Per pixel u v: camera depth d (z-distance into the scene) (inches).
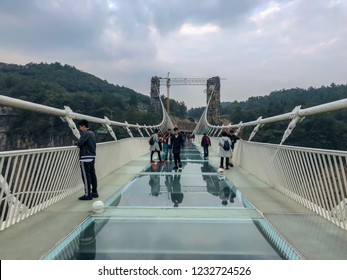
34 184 156.2
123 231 139.0
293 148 186.1
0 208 132.4
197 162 437.1
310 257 108.3
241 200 198.2
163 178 291.6
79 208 173.2
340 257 108.5
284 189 211.6
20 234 129.2
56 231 133.4
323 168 151.4
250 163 324.2
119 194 217.5
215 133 879.1
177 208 177.0
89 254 116.2
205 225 147.2
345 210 132.3
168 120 1533.0
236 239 129.6
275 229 137.0
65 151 194.9
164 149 467.5
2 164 123.4
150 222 151.2
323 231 134.3
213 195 216.2
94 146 199.0
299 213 162.9
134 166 385.7
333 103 149.9
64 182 197.8
